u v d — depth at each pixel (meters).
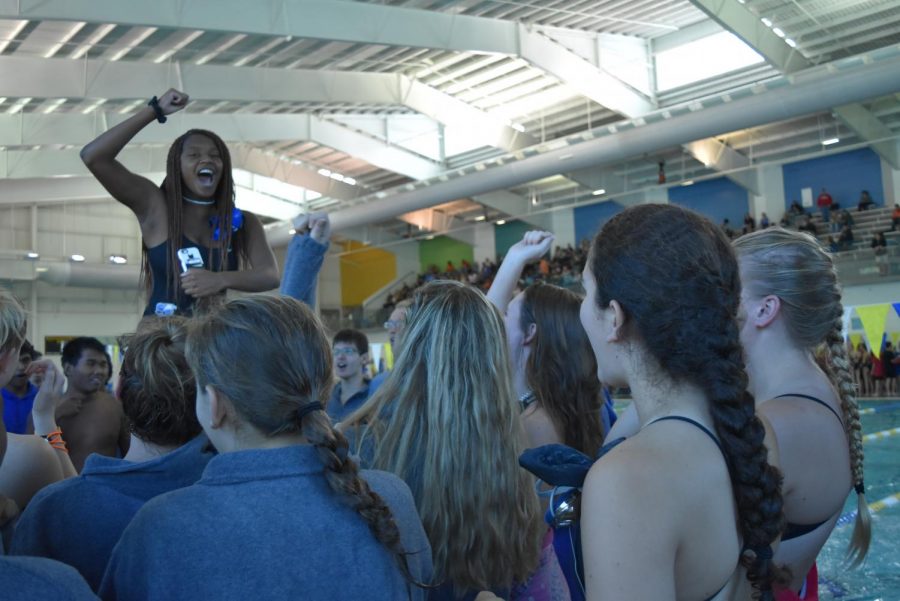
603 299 1.11
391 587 1.24
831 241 19.86
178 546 1.16
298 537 1.18
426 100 18.84
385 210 23.55
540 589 1.70
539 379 2.27
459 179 21.36
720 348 1.03
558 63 16.75
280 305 1.33
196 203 2.31
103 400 3.64
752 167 20.75
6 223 25.75
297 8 12.20
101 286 26.08
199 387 1.30
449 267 29.19
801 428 1.45
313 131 20.44
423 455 1.68
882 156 20.06
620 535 0.94
